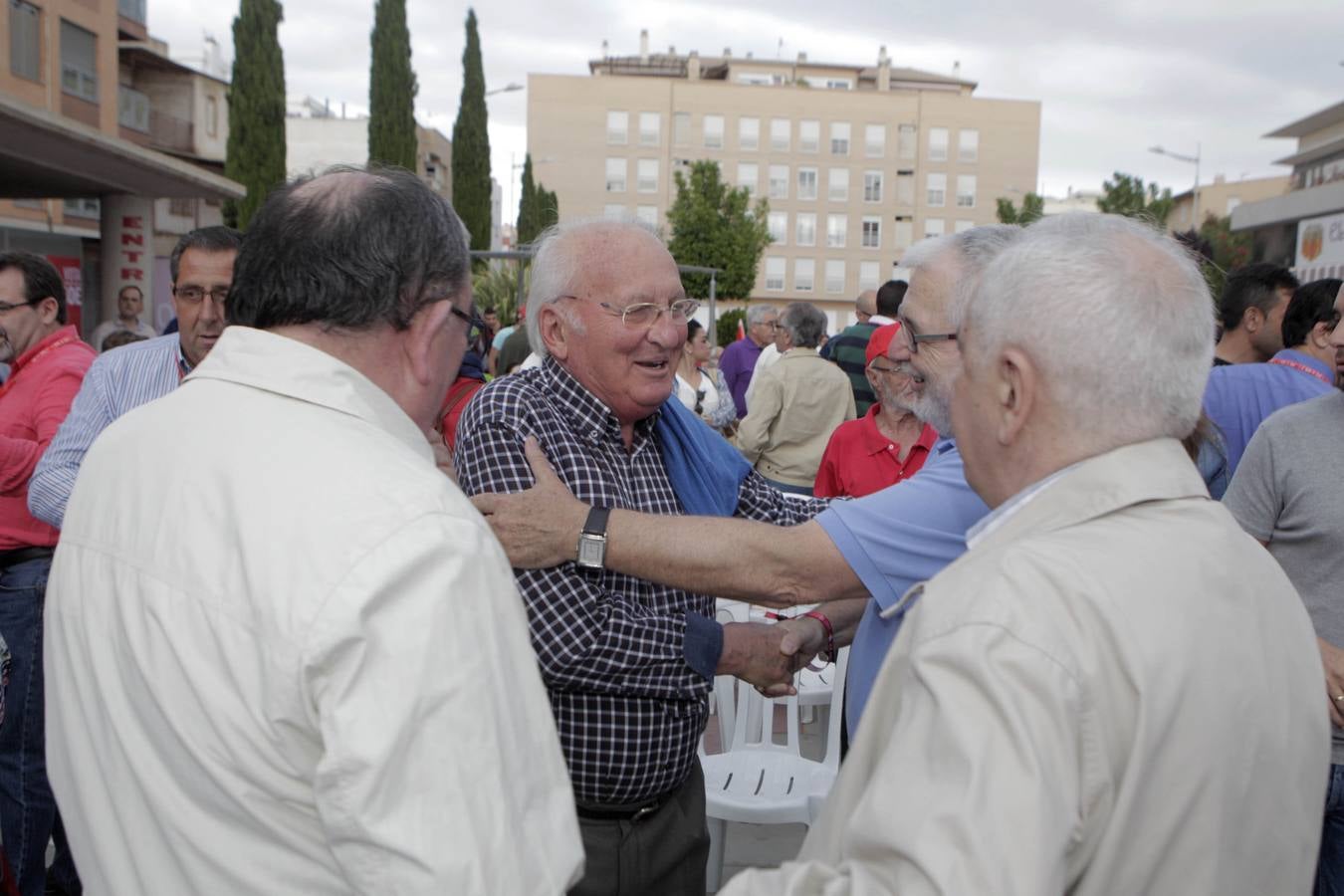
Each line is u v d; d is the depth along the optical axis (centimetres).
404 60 3325
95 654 119
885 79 6956
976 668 102
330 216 127
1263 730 111
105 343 628
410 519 112
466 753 107
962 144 6281
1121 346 117
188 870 112
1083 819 102
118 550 120
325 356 125
